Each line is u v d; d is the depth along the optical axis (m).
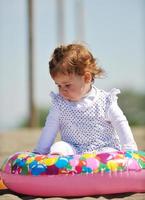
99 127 4.60
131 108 16.25
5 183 4.36
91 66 4.57
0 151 7.34
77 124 4.61
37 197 4.21
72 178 4.06
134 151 4.30
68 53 4.49
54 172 4.09
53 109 4.71
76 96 4.57
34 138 9.43
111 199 4.03
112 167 4.09
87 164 4.09
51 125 4.70
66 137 4.70
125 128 4.53
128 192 4.20
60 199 4.04
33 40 12.05
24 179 4.18
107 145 4.60
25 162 4.22
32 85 12.27
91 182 4.07
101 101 4.61
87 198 4.03
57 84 4.56
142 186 4.18
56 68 4.47
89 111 4.59
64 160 4.13
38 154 4.42
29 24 11.96
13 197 4.15
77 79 4.50
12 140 9.00
